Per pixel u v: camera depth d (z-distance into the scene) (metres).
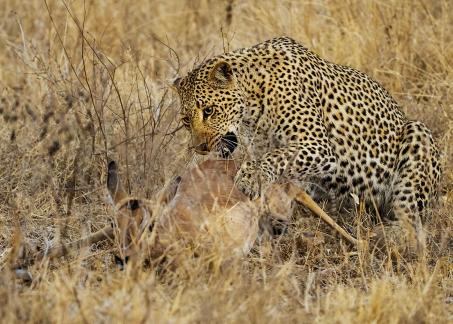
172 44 16.39
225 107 11.15
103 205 11.02
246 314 8.31
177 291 8.83
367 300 9.11
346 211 11.77
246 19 16.67
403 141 11.88
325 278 9.92
